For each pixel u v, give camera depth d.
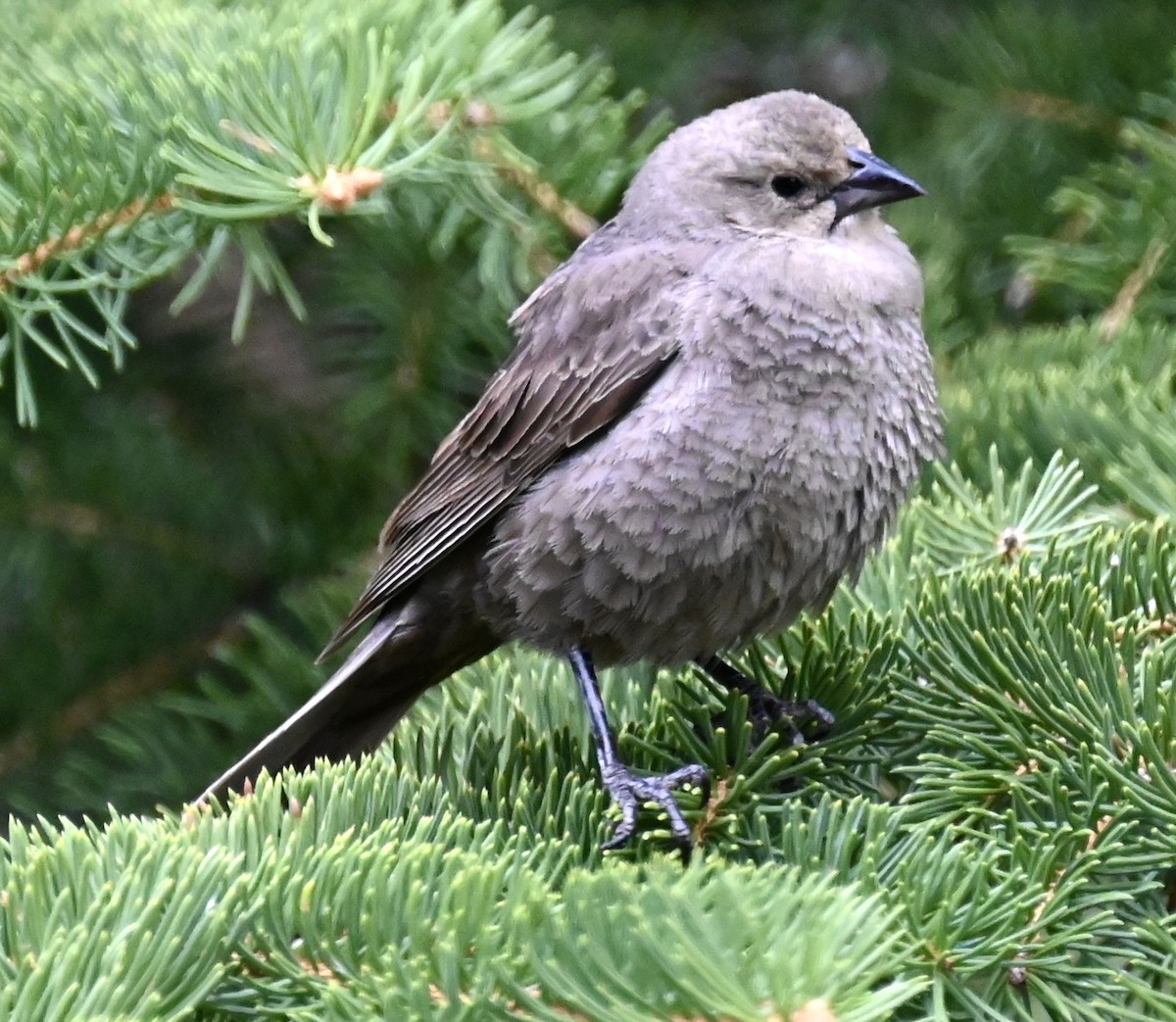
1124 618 6.26
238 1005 4.83
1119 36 9.58
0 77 7.51
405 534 7.85
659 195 7.82
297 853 5.18
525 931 4.52
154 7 7.81
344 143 6.60
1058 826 5.49
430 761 6.39
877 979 4.45
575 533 7.24
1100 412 7.77
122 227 6.84
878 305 7.12
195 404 9.96
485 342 9.44
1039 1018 5.12
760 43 10.72
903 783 6.42
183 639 9.51
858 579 7.39
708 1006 4.12
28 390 6.59
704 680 7.07
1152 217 8.55
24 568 9.48
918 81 9.89
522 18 7.41
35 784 9.04
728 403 7.02
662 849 6.21
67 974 4.44
